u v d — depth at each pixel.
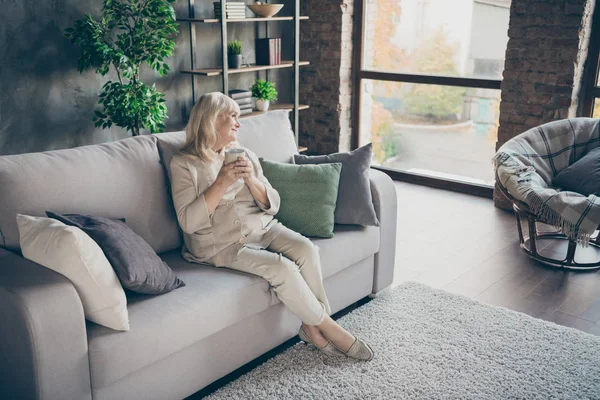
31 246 1.85
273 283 2.30
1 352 1.80
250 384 2.28
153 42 3.90
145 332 1.88
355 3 5.35
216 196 2.30
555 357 2.49
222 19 4.38
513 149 3.70
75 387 1.76
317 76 5.57
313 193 2.69
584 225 3.20
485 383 2.30
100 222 2.01
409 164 5.40
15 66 3.70
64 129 4.03
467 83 4.82
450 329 2.70
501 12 4.55
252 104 5.15
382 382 2.30
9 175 2.04
